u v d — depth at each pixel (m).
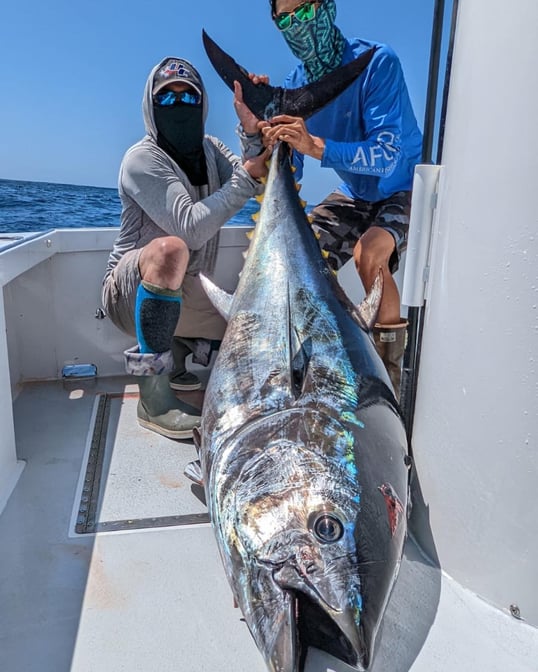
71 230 2.87
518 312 1.14
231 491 1.21
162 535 1.65
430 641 1.20
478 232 1.21
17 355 2.88
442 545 1.39
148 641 1.25
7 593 1.40
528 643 1.20
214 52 2.54
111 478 1.98
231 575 1.14
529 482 1.17
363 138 2.74
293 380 1.46
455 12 1.34
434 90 1.60
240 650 1.23
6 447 1.92
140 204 2.48
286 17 2.60
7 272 2.01
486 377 1.22
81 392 2.80
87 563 1.52
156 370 2.27
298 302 1.76
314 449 1.22
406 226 2.63
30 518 1.73
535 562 1.20
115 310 2.54
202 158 2.65
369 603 1.02
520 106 1.09
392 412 1.47
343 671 1.09
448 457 1.35
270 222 2.04
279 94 2.50
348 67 2.46
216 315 2.74
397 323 2.45
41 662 1.20
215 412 1.48
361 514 1.11
